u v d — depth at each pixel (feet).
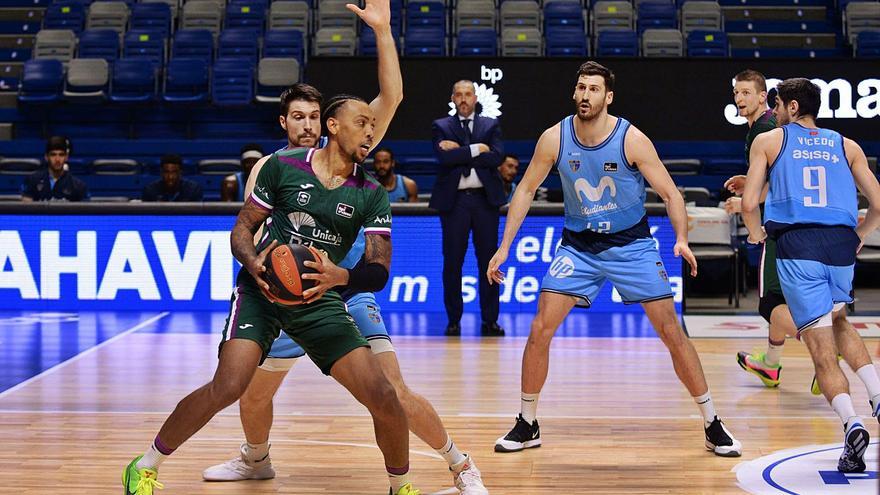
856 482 20.02
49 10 74.23
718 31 69.97
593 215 22.62
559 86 56.75
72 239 45.78
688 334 40.50
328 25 73.20
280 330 17.44
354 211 17.02
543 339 22.81
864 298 51.80
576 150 22.40
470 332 40.50
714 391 29.58
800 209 21.57
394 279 45.52
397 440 17.28
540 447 23.21
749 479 20.40
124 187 60.39
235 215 45.16
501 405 27.81
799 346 37.55
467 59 56.80
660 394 29.19
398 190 47.09
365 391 16.85
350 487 20.10
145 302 45.68
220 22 73.82
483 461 22.00
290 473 21.09
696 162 57.06
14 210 45.70
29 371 32.89
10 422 25.79
